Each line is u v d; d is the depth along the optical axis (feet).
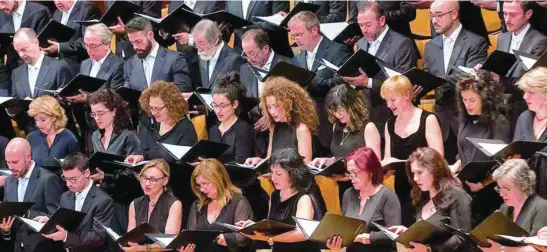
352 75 75.61
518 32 75.72
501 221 57.41
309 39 82.38
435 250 60.49
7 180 82.58
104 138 81.82
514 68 72.38
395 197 65.16
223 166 70.85
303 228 61.72
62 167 75.87
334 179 68.95
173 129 78.95
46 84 92.38
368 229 64.85
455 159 72.69
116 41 97.76
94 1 102.01
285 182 66.74
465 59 77.87
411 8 84.02
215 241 69.41
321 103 80.18
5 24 103.50
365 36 81.15
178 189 76.43
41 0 107.14
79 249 74.64
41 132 85.15
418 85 72.02
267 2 93.91
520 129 67.51
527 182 59.93
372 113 76.43
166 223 72.95
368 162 65.05
